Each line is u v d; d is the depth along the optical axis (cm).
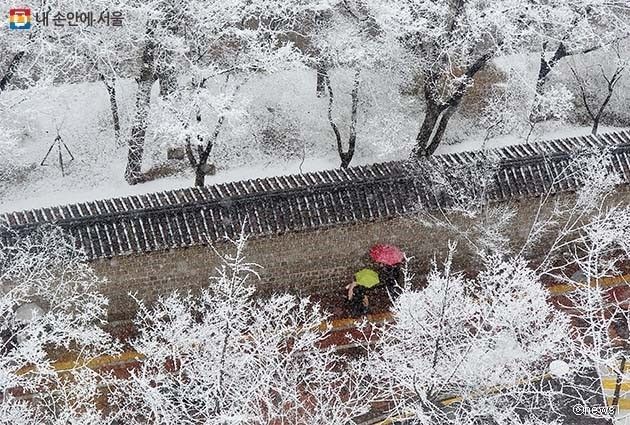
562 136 3434
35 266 2438
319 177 2730
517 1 2695
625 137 2980
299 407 2277
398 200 2730
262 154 3209
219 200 2583
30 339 2261
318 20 2906
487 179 2794
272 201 2625
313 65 3347
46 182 3047
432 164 2805
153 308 2661
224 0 2653
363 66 3044
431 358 2195
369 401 2252
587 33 3023
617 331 2719
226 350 2105
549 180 2836
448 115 3039
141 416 2428
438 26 2798
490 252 2886
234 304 2373
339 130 3281
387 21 2756
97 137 3175
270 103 3312
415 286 2873
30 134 3141
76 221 2486
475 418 2214
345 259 2794
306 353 2353
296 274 2767
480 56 2925
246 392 2152
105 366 2553
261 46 2898
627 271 2969
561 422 2281
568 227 2950
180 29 2766
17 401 2323
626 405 2489
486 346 2216
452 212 2797
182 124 2719
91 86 3281
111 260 2538
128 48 2997
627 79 3653
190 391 2222
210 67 2727
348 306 2795
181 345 2342
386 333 2356
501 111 3300
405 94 3359
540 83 3381
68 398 2294
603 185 2823
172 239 2541
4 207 2956
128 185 3069
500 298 2266
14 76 3002
